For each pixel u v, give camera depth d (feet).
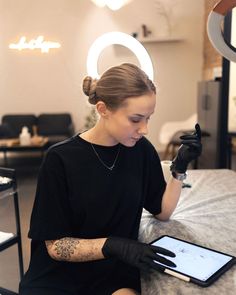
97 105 3.30
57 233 3.34
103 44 4.80
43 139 15.06
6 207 10.23
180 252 3.25
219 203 4.66
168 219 4.11
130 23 17.15
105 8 16.97
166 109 18.04
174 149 15.31
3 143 14.25
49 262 3.51
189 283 2.77
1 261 7.12
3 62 17.31
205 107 12.94
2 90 17.62
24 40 17.04
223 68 11.02
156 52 17.48
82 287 3.40
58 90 17.65
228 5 3.98
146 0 16.98
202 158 13.43
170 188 4.04
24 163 16.79
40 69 17.44
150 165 4.03
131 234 3.74
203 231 3.78
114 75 3.15
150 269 3.03
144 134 3.25
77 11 16.99
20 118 17.17
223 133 11.43
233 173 6.27
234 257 3.15
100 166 3.52
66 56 17.33
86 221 3.51
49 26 17.06
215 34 4.33
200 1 16.92
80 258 3.23
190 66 17.67
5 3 16.75
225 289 2.68
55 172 3.40
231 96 11.55
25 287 3.39
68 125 17.12
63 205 3.43
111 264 3.52
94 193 3.47
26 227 8.68
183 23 17.21
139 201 3.73
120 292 3.27
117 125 3.22
